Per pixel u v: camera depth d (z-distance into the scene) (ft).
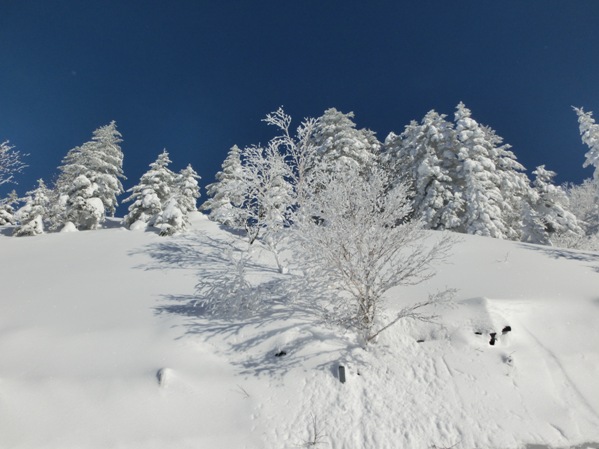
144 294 34.06
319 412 20.90
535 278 32.65
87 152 95.91
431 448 18.86
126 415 20.66
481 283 31.91
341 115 88.33
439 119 84.17
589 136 63.36
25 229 72.84
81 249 53.06
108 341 25.80
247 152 41.27
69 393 21.77
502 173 82.74
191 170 105.60
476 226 70.03
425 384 22.36
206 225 68.59
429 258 27.32
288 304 29.09
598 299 28.12
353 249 26.12
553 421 19.88
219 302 29.04
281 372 23.32
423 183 77.00
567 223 78.64
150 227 69.72
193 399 21.67
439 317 25.95
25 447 18.85
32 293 35.37
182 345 25.25
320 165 39.91
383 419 20.36
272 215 39.99
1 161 42.32
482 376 22.52
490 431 19.48
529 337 24.88
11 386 21.98
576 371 22.71
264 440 19.60
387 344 25.25
